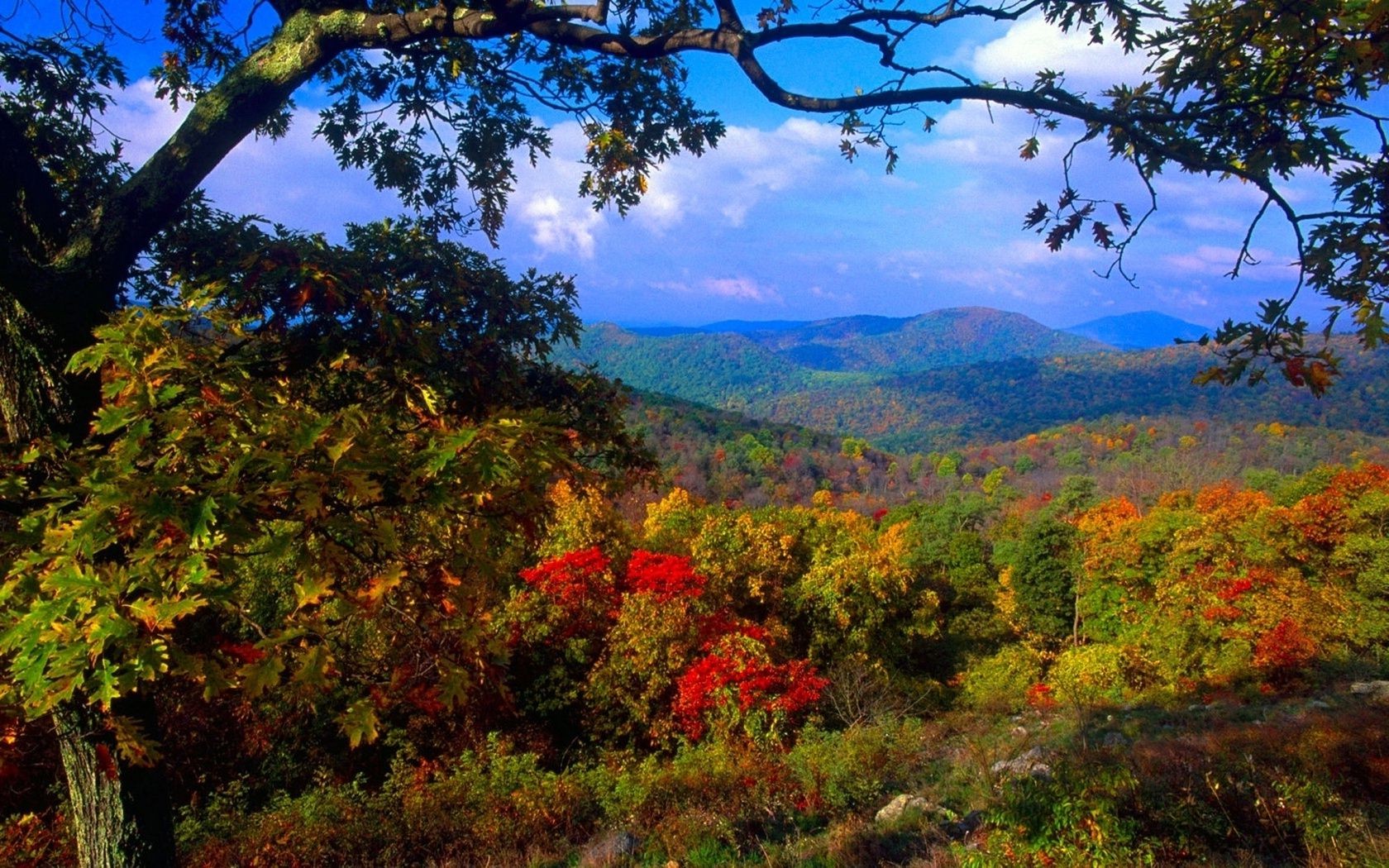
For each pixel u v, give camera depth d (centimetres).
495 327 351
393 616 285
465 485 222
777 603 1881
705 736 1180
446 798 771
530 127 394
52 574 185
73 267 262
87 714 275
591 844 687
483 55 357
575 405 379
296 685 226
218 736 923
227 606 198
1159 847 440
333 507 221
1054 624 2841
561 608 1358
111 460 207
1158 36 199
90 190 333
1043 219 226
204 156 274
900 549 3288
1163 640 1897
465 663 299
